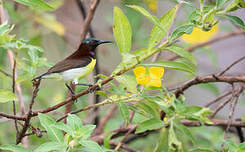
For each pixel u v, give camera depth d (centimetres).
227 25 1316
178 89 826
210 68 1370
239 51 1603
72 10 1466
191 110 735
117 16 607
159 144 736
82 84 772
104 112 1248
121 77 611
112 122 1128
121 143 848
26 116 643
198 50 1340
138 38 1367
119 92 646
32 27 1300
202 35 1134
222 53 1603
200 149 700
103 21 1534
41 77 730
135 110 708
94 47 973
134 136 1067
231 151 667
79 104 855
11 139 1053
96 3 991
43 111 647
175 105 708
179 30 589
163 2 1466
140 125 704
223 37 1285
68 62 793
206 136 1033
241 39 1608
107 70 1427
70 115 558
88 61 926
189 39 1141
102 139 930
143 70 663
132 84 609
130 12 1324
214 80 781
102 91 662
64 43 1381
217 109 943
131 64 629
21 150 560
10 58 854
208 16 591
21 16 1238
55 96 924
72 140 537
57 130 554
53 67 770
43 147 517
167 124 706
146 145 1085
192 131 1083
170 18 617
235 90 927
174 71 1346
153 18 581
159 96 674
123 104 673
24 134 660
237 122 907
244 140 955
